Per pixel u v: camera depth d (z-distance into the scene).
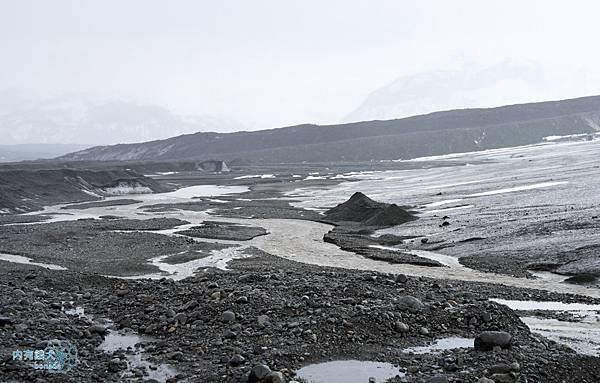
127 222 64.31
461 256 38.62
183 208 82.31
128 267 36.75
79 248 45.50
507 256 36.69
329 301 20.02
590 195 58.22
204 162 197.75
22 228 58.28
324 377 14.51
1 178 92.44
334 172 161.62
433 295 22.56
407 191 90.44
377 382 14.11
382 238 49.00
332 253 42.88
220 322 18.62
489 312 19.22
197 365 15.26
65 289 26.47
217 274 29.12
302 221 63.53
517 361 15.17
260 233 54.06
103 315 21.14
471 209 59.38
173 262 38.88
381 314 18.48
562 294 26.48
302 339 16.89
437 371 14.73
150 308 20.64
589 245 35.34
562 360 15.48
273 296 20.88
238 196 100.62
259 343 16.67
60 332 17.94
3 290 24.50
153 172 182.88
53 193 98.69
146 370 15.03
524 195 65.81
